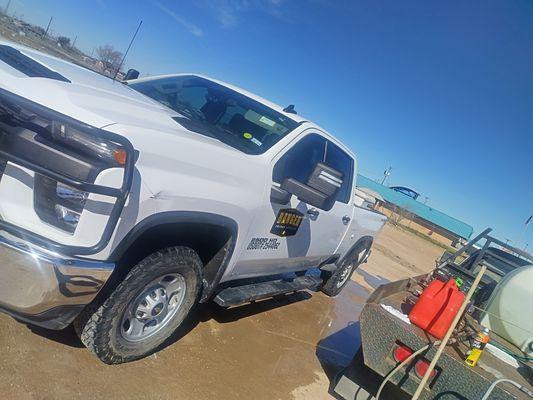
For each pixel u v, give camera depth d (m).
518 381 3.15
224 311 4.73
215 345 3.94
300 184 3.28
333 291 6.89
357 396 3.74
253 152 3.65
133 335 3.04
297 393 3.80
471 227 42.41
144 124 2.68
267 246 3.91
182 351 3.61
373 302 3.64
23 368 2.67
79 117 2.39
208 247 3.45
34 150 2.35
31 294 2.40
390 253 17.84
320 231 4.86
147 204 2.57
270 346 4.43
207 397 3.19
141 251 2.88
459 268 4.83
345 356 5.03
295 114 4.51
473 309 4.17
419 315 3.43
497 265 5.42
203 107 4.18
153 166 2.59
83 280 2.43
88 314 2.78
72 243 2.39
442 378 3.16
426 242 35.03
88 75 3.44
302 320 5.56
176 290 3.20
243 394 3.42
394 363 3.35
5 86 2.46
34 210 2.41
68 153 2.35
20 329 2.99
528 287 3.77
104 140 2.38
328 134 4.77
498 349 3.58
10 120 2.39
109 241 2.46
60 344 3.02
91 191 2.25
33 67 2.88
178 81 4.58
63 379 2.72
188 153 2.81
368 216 6.31
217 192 3.04
